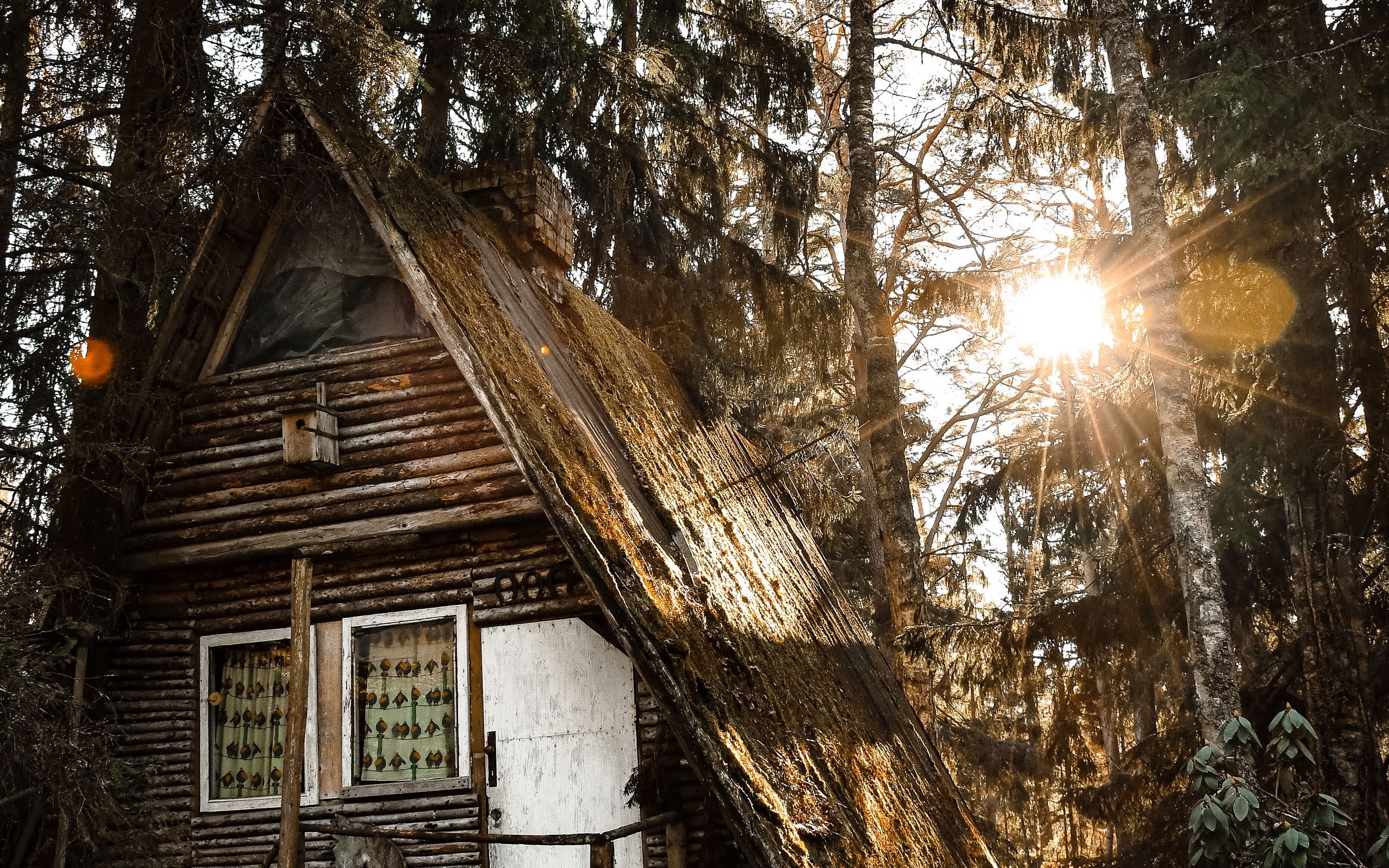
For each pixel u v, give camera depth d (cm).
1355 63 1195
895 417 1502
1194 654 1026
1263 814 847
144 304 915
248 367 943
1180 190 1284
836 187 2348
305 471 872
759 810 542
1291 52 1272
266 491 885
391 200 845
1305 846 775
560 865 793
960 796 1107
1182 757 1428
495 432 852
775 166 1619
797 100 1644
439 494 848
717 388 1515
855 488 2106
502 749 820
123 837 833
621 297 1519
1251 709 1309
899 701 1181
